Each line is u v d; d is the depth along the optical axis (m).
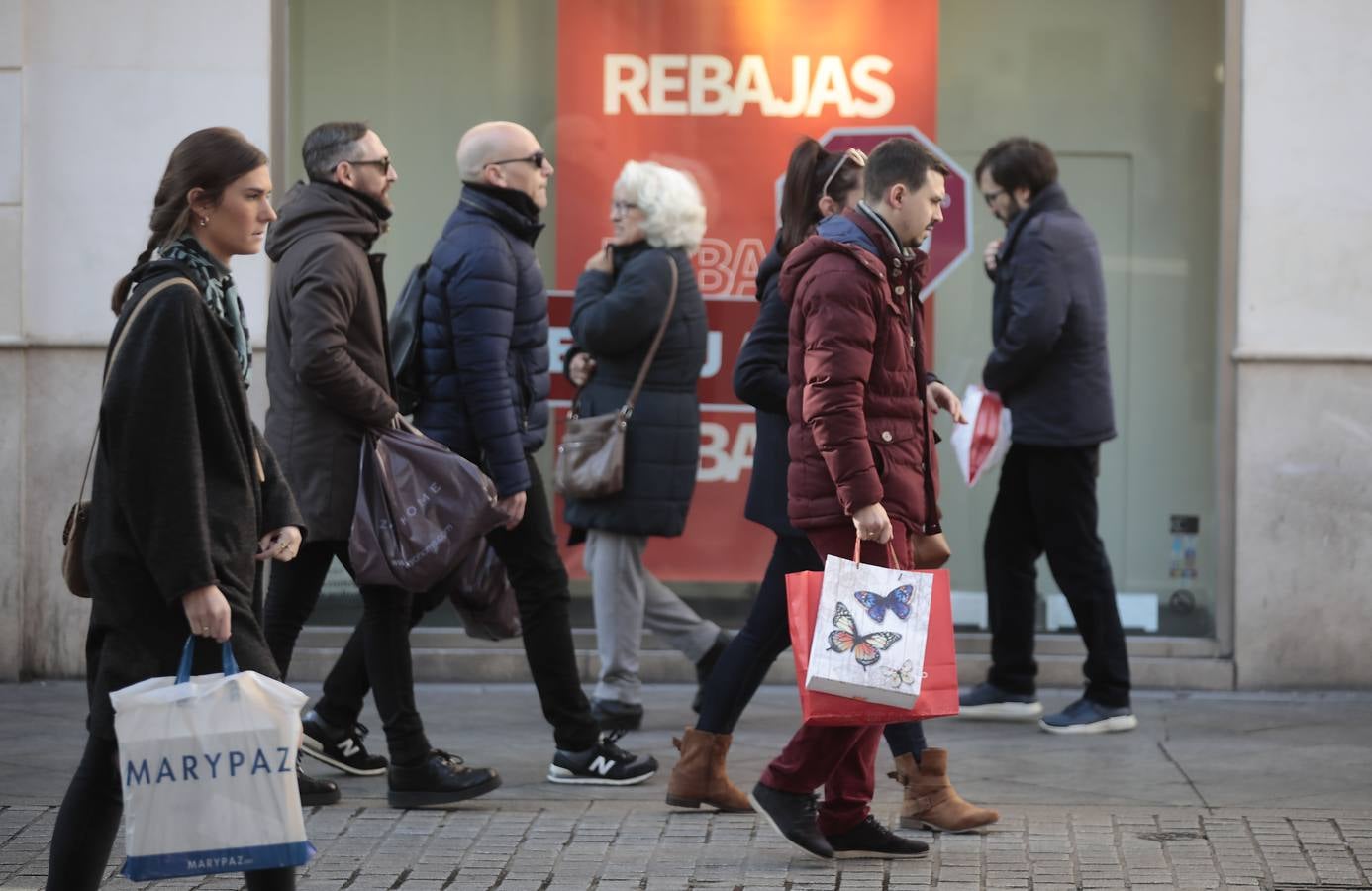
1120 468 12.70
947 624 7.62
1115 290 12.66
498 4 12.67
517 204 9.34
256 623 6.21
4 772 9.83
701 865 8.15
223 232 6.35
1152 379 12.66
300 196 8.82
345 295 8.66
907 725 8.77
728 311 12.70
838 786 8.24
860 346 7.62
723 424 12.70
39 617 12.35
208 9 12.25
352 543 8.72
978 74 12.62
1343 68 12.12
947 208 12.70
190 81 12.26
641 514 10.80
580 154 12.71
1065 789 9.70
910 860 8.23
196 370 6.04
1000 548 11.62
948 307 12.73
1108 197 12.62
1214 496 12.59
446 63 12.70
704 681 11.39
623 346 10.73
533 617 9.58
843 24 12.61
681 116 12.68
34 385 12.25
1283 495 12.27
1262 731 11.21
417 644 12.72
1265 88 12.16
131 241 12.23
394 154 12.73
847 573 7.55
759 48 12.62
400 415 9.08
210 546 5.99
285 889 6.13
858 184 8.75
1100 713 11.18
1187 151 12.55
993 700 11.66
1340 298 12.18
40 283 12.23
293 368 8.65
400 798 9.10
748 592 12.71
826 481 7.84
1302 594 12.30
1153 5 12.52
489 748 10.67
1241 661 12.36
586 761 9.66
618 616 11.03
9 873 7.85
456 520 8.73
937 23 12.61
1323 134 12.16
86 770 6.21
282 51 12.47
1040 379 11.16
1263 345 12.23
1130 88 12.56
